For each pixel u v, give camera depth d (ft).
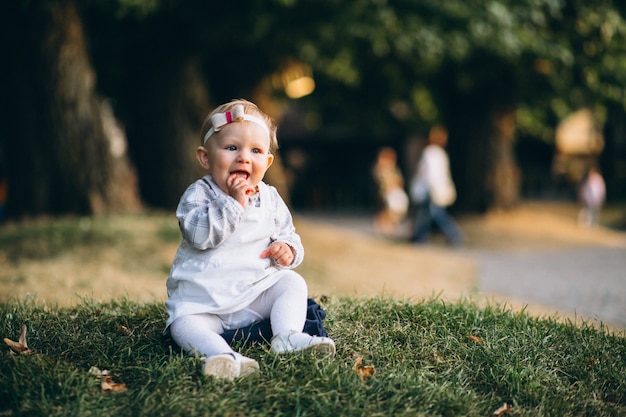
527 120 73.87
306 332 10.51
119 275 23.72
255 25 33.76
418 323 12.39
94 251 26.50
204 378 9.32
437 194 46.16
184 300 10.17
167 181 37.91
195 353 9.71
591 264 36.06
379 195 64.80
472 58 47.09
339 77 56.18
